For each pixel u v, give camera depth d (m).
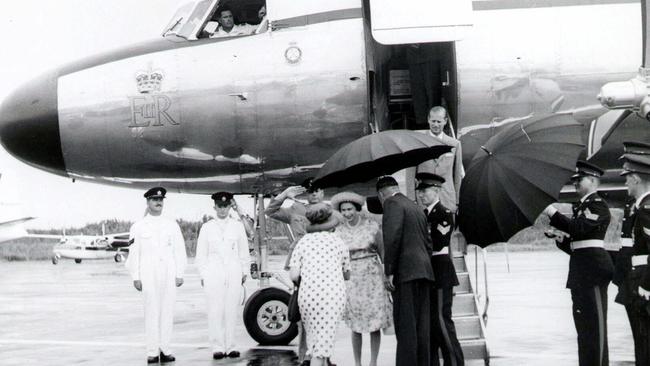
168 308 10.10
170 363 9.88
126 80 10.94
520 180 7.32
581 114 10.85
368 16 10.92
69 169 11.28
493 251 45.41
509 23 10.95
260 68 10.75
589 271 7.70
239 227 10.38
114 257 50.12
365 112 10.69
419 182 8.23
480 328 8.66
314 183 8.30
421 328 7.70
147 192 10.11
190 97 10.79
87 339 12.60
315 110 10.71
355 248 8.74
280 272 11.33
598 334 7.67
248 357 10.12
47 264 49.94
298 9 10.95
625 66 10.77
